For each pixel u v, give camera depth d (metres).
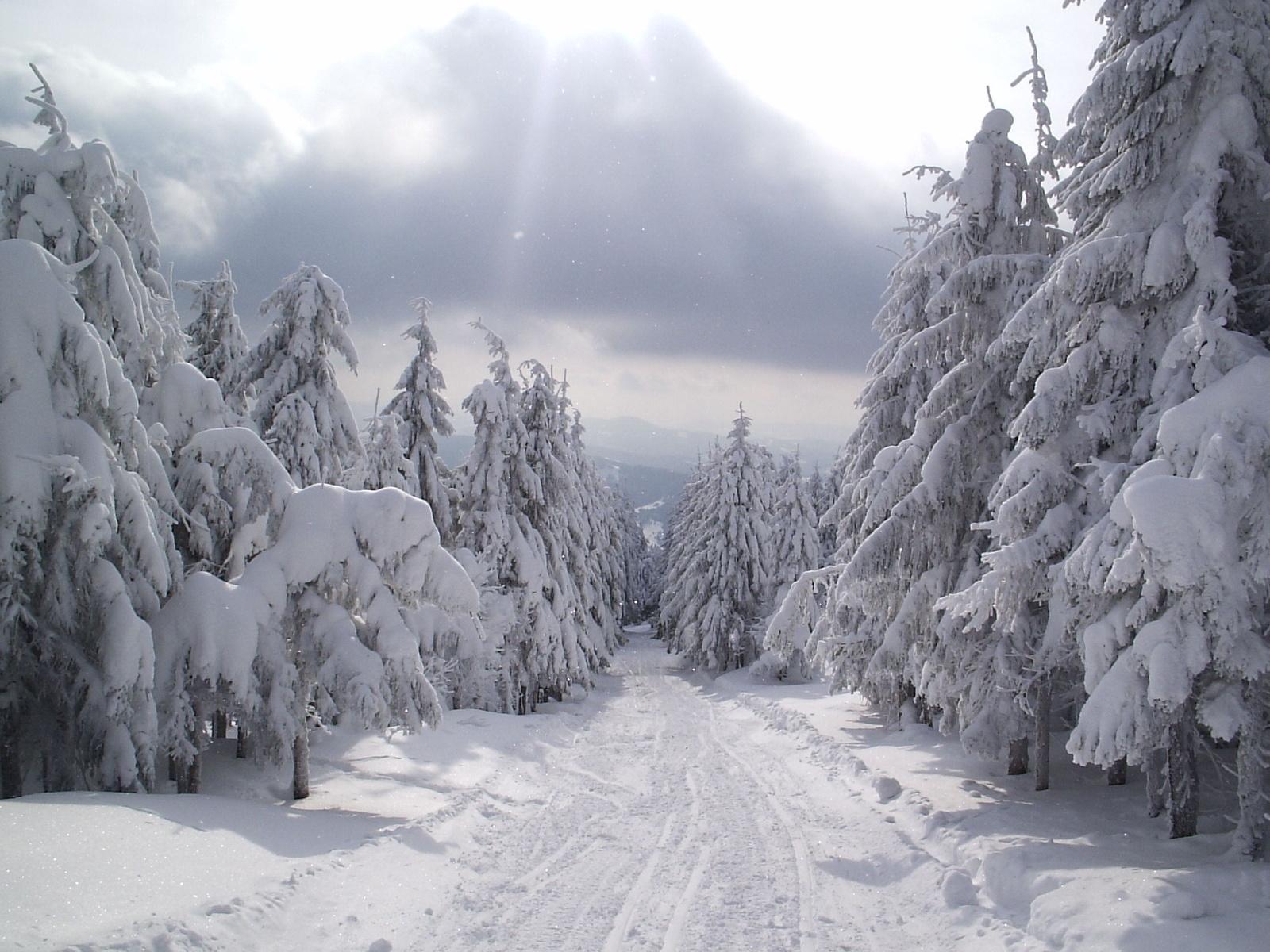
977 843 9.98
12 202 11.50
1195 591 7.86
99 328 12.09
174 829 8.77
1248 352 8.49
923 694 17.20
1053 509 10.93
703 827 12.54
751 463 40.25
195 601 11.38
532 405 31.06
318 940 7.64
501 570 27.16
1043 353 11.45
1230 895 7.05
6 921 6.19
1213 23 9.88
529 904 9.16
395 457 23.84
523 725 21.62
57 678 10.59
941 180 16.86
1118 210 10.62
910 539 14.70
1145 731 8.22
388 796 13.11
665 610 49.78
